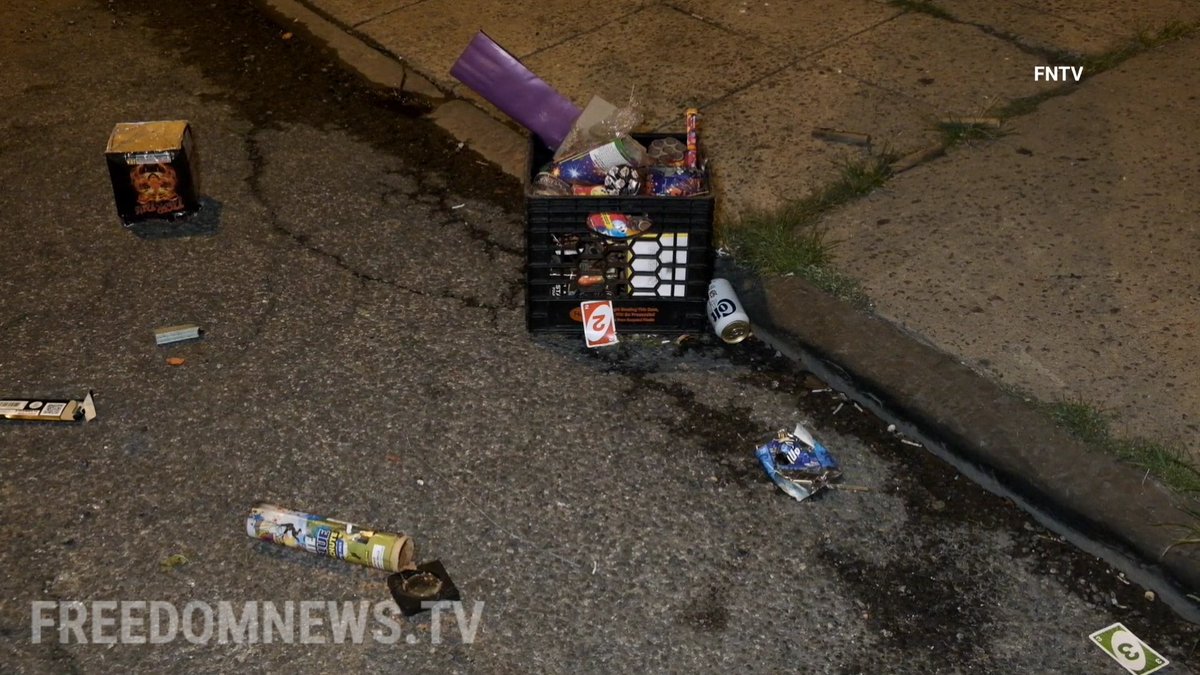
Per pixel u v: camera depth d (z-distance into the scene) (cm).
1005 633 300
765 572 316
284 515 323
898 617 304
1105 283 402
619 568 317
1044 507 329
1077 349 374
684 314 394
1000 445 341
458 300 417
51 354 395
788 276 410
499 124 521
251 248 446
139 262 439
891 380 365
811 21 582
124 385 381
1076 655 295
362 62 570
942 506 336
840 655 295
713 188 418
